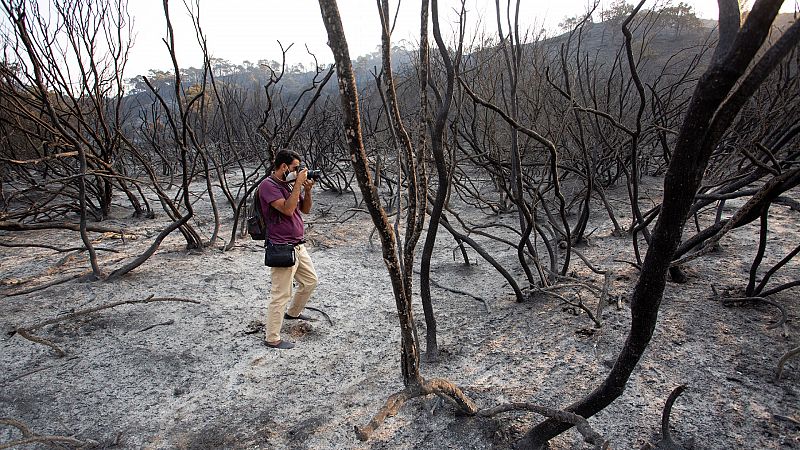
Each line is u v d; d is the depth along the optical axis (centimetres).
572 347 347
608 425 259
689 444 242
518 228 690
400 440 265
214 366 345
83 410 297
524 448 236
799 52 490
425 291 335
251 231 362
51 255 598
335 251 618
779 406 264
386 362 348
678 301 397
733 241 540
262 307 441
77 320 411
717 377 293
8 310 431
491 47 709
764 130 435
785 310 345
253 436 273
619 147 574
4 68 495
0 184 639
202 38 519
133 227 743
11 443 235
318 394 312
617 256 529
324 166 1030
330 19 121
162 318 416
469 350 358
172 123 504
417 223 192
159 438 273
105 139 652
